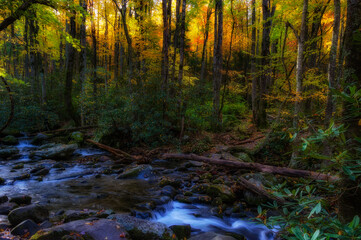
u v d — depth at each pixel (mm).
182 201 5477
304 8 6535
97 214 4121
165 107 11250
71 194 5629
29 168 7844
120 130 11141
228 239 3189
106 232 3051
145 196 5566
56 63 28188
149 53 14578
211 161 7535
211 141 11648
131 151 10539
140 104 11016
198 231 4234
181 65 12008
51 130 14391
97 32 18469
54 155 9391
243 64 24375
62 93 18219
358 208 1649
